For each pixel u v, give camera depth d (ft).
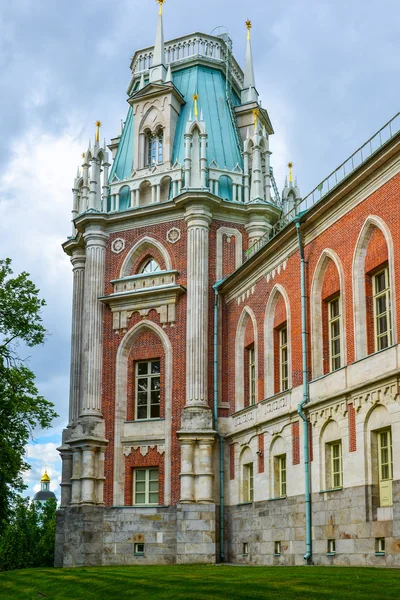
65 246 171.53
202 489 139.03
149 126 166.61
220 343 147.54
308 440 110.93
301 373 115.44
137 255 158.71
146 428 149.18
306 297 116.16
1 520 147.74
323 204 111.04
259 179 159.22
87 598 89.10
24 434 144.97
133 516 144.97
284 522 116.26
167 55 178.40
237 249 155.02
